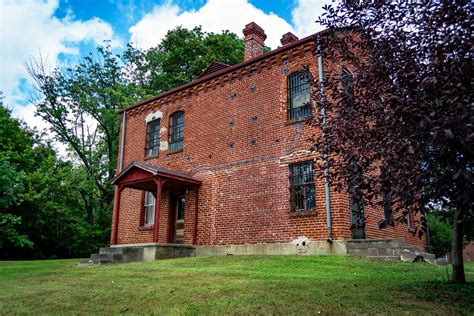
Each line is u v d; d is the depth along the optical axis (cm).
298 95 1313
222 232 1366
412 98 428
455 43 445
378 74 536
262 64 1423
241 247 1298
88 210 2856
